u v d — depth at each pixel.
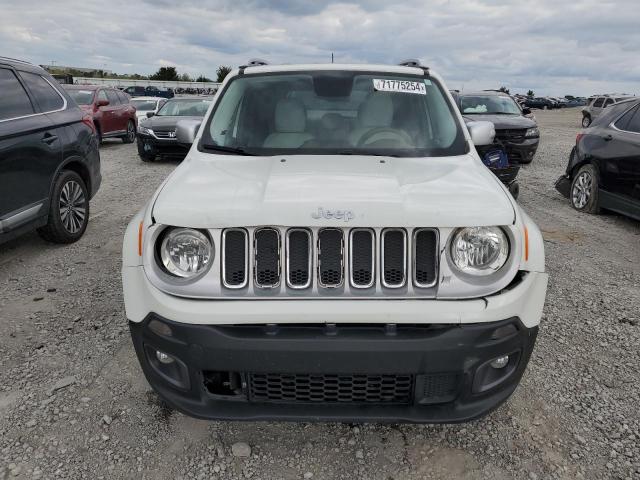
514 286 2.26
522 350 2.31
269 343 2.11
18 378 3.10
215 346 2.14
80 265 4.97
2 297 4.23
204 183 2.51
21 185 4.76
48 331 3.67
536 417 2.79
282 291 2.19
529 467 2.44
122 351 3.39
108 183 9.45
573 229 6.50
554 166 11.85
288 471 2.43
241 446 2.56
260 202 2.24
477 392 2.26
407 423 2.25
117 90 16.80
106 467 2.43
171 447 2.56
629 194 6.46
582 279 4.78
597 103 24.06
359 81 3.48
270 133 3.20
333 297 2.18
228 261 2.22
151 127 11.90
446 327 2.16
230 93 3.48
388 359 2.13
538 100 60.62
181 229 2.22
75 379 3.09
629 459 2.49
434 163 2.89
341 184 2.40
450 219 2.18
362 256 2.22
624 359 3.39
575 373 3.21
